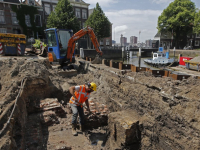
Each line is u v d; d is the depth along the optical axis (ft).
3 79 16.80
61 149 11.93
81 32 29.25
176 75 14.96
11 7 82.79
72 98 14.49
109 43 143.23
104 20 93.61
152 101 12.63
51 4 96.73
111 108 18.51
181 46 148.66
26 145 11.55
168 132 10.94
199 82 10.67
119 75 17.84
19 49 32.91
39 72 18.51
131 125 12.41
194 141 9.00
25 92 16.12
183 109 10.09
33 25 90.27
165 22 131.13
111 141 14.03
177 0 126.41
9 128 9.53
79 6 107.04
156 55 76.13
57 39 28.78
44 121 14.98
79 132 14.92
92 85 13.98
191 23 124.77
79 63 35.96
